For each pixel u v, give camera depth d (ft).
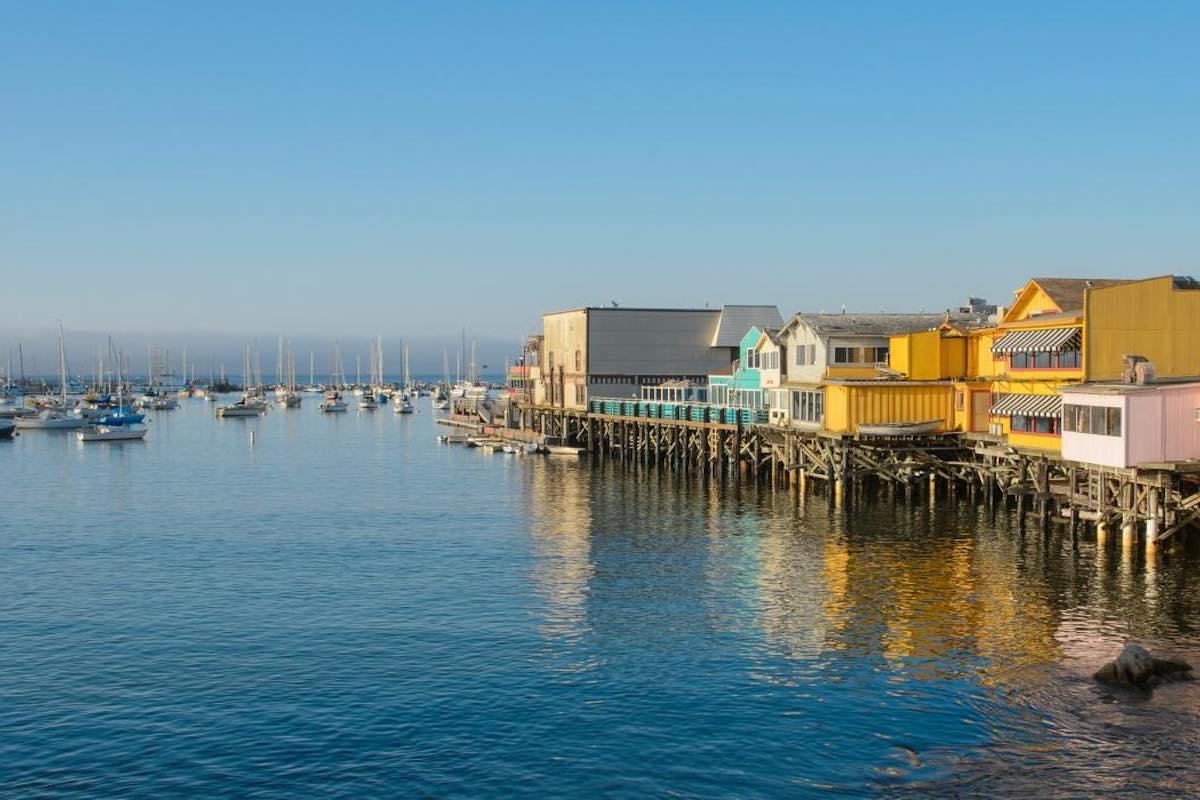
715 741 85.87
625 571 151.02
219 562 162.61
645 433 306.55
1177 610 120.78
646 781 79.00
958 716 90.02
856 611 124.47
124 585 146.10
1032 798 74.90
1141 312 167.94
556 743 86.12
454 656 109.91
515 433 409.28
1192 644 108.47
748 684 99.19
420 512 217.56
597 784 78.64
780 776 79.36
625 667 105.09
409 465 326.85
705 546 169.48
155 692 99.71
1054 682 97.71
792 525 186.19
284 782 79.87
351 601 135.13
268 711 94.22
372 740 87.40
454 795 77.25
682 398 321.32
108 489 265.13
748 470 267.39
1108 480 148.97
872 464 200.85
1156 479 138.00
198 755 84.94
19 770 82.53
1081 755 81.66
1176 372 168.76
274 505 231.09
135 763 83.61
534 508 221.66
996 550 156.66
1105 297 166.91
